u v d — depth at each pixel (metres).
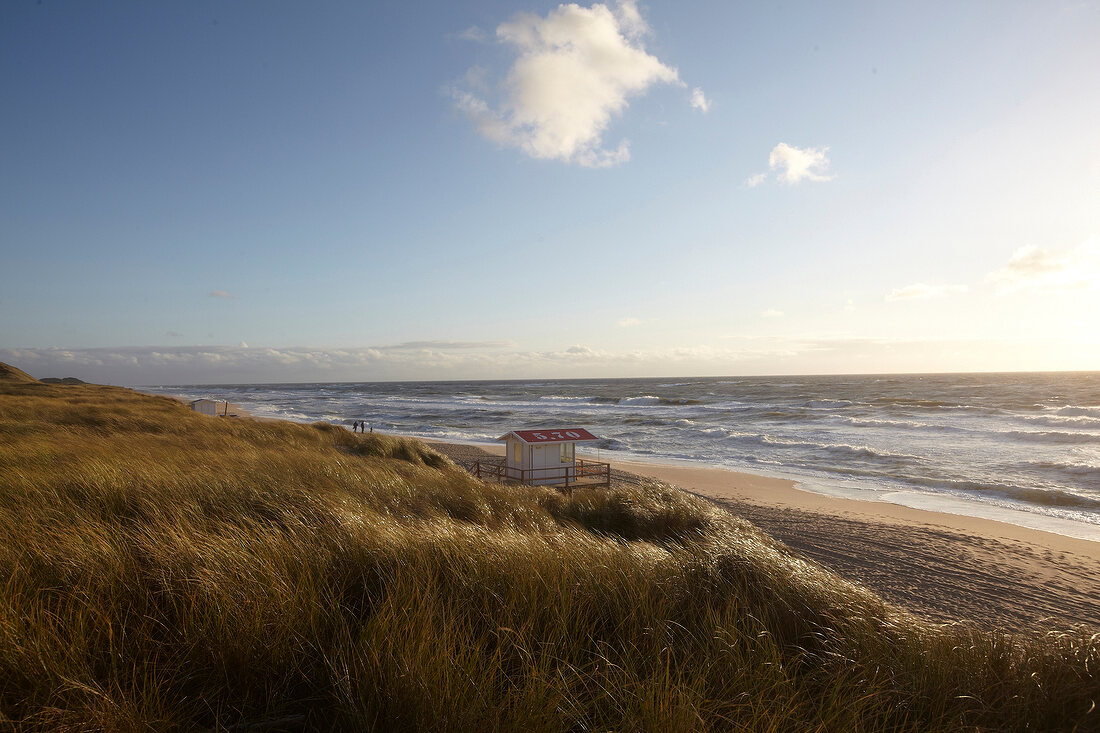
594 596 3.43
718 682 2.70
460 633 2.75
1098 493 19.78
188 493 6.27
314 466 10.06
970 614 9.51
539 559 3.96
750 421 48.34
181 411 27.30
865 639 3.18
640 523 9.92
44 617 2.57
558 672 2.46
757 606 3.47
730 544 4.83
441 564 3.68
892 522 16.23
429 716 2.16
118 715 2.01
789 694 2.59
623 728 2.25
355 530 4.30
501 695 2.41
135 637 2.56
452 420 54.78
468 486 11.05
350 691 2.25
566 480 20.92
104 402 30.19
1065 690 2.62
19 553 3.23
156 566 3.26
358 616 3.05
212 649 2.49
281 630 2.62
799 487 21.92
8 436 11.37
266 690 2.39
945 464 26.22
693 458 30.44
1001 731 2.40
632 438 38.94
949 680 2.76
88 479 6.30
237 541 3.88
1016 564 12.52
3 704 2.06
